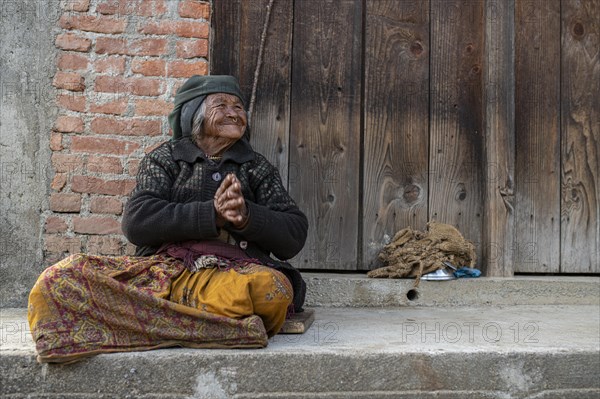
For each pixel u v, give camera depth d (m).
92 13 3.00
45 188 2.95
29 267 2.93
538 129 3.63
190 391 2.06
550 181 3.63
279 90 3.44
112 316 2.08
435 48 3.58
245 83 3.39
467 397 2.18
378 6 3.55
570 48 3.68
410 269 3.28
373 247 3.49
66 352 2.00
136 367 2.04
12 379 2.02
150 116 3.02
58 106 2.96
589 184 3.67
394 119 3.54
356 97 3.50
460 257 3.39
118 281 2.12
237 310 2.15
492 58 3.48
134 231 2.32
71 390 2.03
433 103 3.57
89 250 2.96
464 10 3.61
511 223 3.46
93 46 3.00
